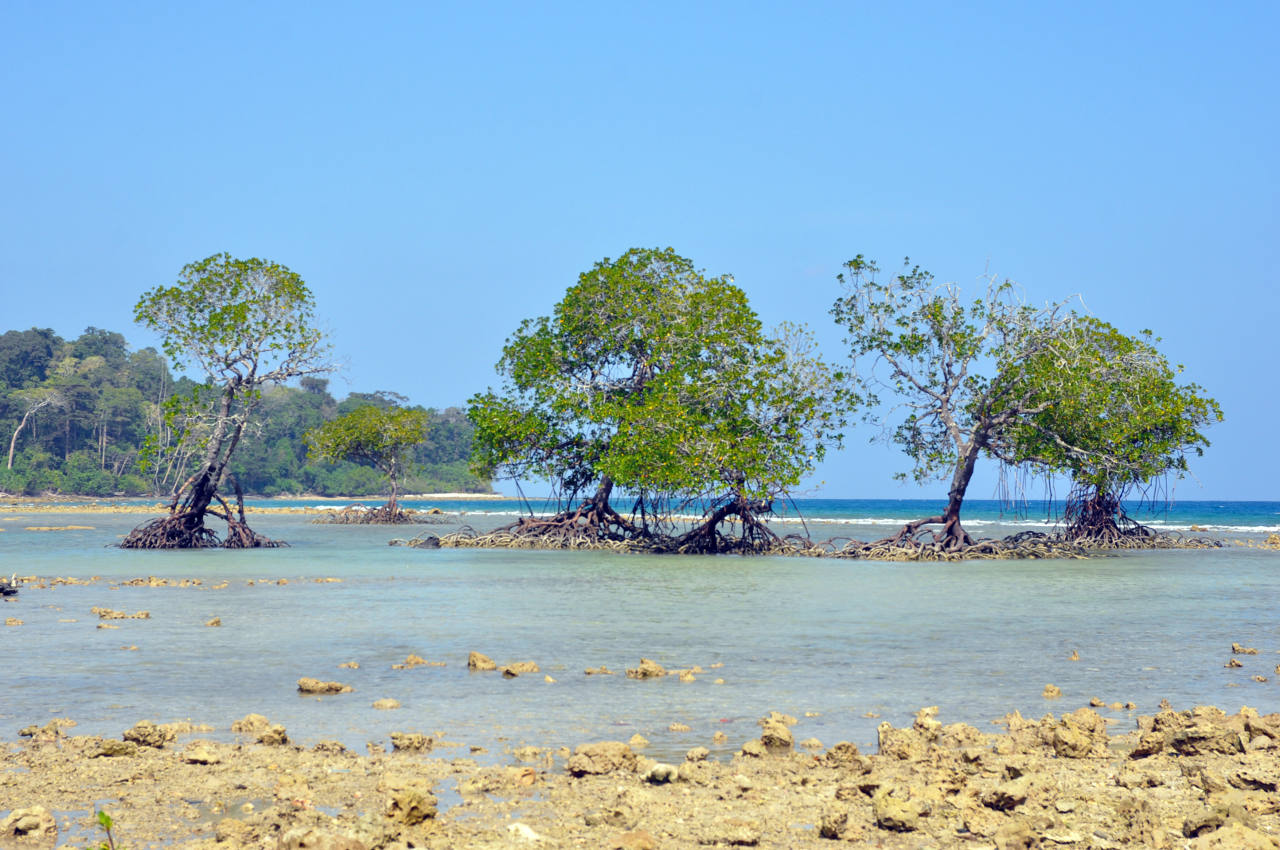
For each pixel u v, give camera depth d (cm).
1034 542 4488
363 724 1203
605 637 1905
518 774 953
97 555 4103
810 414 4503
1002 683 1467
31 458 15838
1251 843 750
